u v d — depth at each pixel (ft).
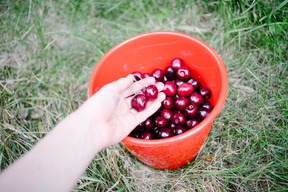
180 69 1.51
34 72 2.01
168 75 1.60
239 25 1.74
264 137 1.49
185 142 1.11
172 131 1.46
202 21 2.13
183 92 1.52
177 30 2.13
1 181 0.81
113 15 2.29
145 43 1.45
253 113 1.60
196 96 1.46
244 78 1.78
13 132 1.66
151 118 1.51
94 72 1.29
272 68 1.73
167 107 1.52
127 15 2.27
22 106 1.82
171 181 1.44
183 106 1.49
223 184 1.41
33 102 1.85
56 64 2.03
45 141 0.94
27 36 2.19
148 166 1.52
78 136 0.98
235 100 1.69
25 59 2.09
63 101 1.83
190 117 1.46
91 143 1.01
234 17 1.91
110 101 1.06
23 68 2.02
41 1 2.30
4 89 1.87
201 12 2.14
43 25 2.22
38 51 2.12
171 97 1.59
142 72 1.63
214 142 1.54
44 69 2.04
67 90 1.92
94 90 1.27
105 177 1.46
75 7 2.25
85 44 2.15
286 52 1.74
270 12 1.77
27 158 0.88
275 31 1.71
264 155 1.45
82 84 1.95
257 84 1.69
